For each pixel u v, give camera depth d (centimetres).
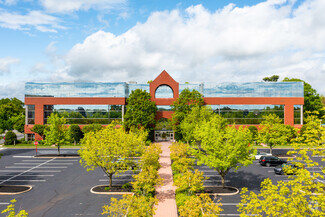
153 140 5278
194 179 1955
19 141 5256
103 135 2423
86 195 2214
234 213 1811
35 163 3481
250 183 2522
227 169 2320
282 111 5184
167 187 2372
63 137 3950
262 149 4409
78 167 3244
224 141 2275
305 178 1133
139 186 2002
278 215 1145
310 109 6044
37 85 5209
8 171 3053
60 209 1920
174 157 2647
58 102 5194
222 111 5206
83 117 5197
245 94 5212
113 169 2295
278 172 2842
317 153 1185
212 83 5256
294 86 5181
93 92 5222
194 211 1308
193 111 4153
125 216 1463
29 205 1998
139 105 4678
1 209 1916
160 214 1767
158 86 5366
